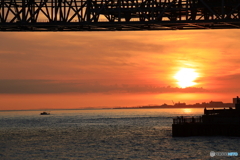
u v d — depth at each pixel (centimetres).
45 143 15600
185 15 14775
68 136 18950
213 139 13938
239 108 15088
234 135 14262
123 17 14550
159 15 13562
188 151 12038
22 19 13838
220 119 14600
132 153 12225
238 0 13338
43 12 13875
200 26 14012
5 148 14162
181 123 15225
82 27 14525
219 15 13575
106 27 14300
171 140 14500
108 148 13575
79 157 11731
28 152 13038
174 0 13650
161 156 11475
